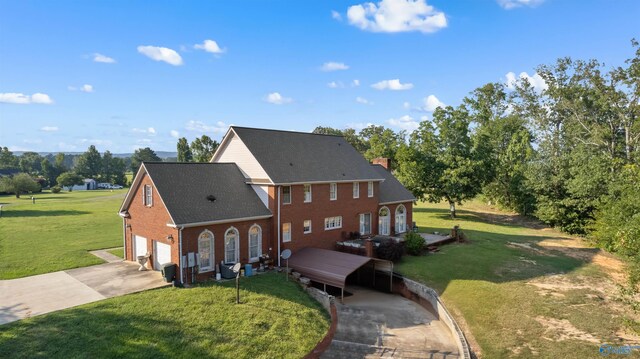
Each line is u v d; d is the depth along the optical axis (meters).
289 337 17.08
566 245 36.78
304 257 27.36
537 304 20.75
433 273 26.67
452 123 49.72
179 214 22.61
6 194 88.81
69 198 79.50
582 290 22.94
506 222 51.94
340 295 25.75
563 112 51.00
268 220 27.19
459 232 37.31
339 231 32.16
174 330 16.12
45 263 25.58
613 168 37.81
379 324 20.48
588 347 15.91
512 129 67.44
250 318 18.06
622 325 17.92
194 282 22.52
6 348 14.05
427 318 21.53
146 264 24.80
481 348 16.97
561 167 44.91
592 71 43.00
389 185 40.22
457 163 49.22
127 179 149.88
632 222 20.45
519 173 55.94
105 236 36.06
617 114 42.53
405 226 39.94
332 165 32.78
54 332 15.30
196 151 83.69
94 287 20.94
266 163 28.12
